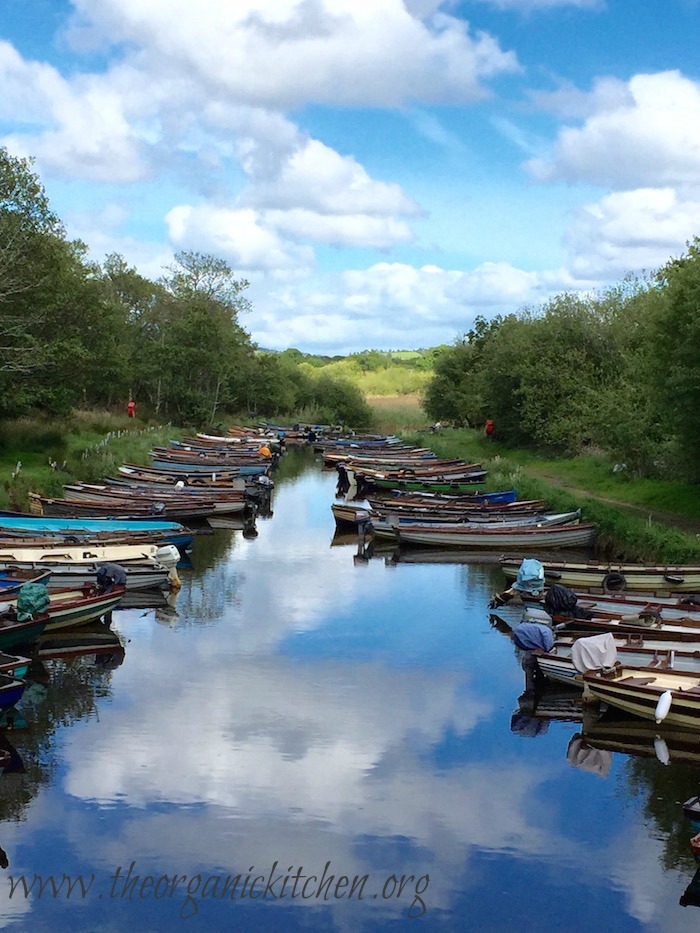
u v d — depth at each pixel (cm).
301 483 4638
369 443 6319
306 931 923
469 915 954
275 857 1048
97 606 1825
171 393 6775
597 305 4947
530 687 1522
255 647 1778
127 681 1577
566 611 1705
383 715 1439
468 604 2128
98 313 4362
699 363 2491
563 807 1163
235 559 2664
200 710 1449
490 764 1280
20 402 3869
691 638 1543
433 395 7012
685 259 2705
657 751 1341
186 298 7150
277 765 1263
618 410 3497
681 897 984
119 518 2939
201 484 3744
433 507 3186
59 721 1400
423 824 1119
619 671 1427
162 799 1167
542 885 1002
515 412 5062
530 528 2786
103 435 4931
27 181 3769
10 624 1606
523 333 5119
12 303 3784
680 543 2377
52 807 1146
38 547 2298
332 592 2244
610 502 3244
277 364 8694
